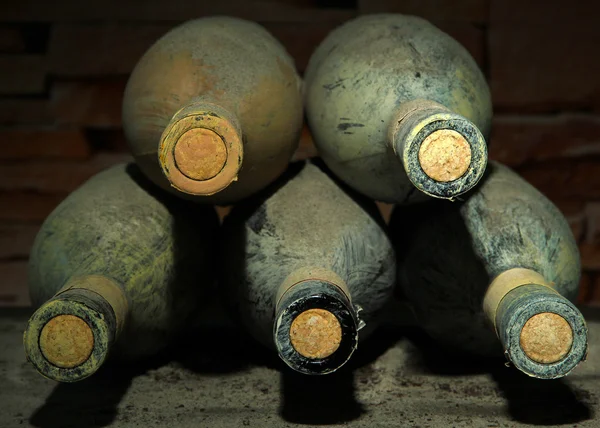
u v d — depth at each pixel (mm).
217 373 439
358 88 402
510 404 403
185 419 392
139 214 420
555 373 344
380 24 427
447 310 418
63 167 647
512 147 642
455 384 424
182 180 343
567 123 639
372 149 397
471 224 413
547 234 408
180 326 435
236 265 420
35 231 657
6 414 397
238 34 420
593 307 540
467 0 622
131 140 413
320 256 403
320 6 646
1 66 631
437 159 335
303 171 441
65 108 638
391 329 489
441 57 406
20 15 627
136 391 419
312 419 392
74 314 343
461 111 398
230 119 347
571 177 651
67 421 390
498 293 368
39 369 344
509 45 628
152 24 628
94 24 631
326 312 339
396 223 454
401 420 390
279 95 408
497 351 429
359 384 426
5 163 645
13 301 660
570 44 628
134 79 415
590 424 383
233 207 447
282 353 340
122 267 400
